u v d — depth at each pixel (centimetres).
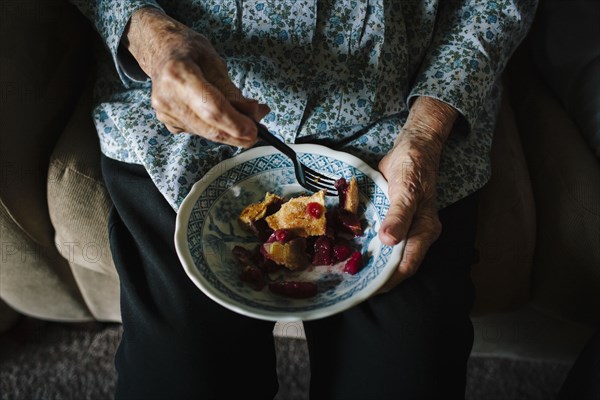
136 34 75
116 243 79
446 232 80
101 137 87
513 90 114
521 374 118
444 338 73
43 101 93
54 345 122
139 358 74
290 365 120
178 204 78
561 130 96
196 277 65
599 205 84
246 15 80
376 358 73
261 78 80
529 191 92
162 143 81
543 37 107
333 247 73
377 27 79
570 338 103
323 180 79
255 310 63
